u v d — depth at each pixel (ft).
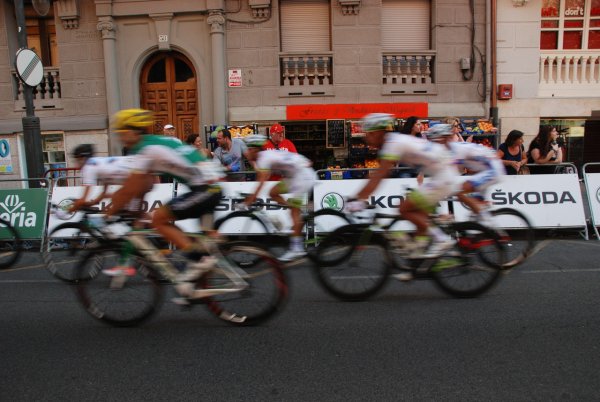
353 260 13.97
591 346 10.64
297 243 17.79
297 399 8.63
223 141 24.59
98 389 9.14
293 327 12.21
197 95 34.68
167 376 9.64
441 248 13.53
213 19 32.81
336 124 33.14
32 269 18.88
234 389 9.05
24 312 13.78
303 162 17.84
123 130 11.43
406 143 12.66
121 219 13.67
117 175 14.98
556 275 16.30
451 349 10.61
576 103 34.55
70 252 16.76
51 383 9.40
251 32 33.47
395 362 10.03
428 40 34.73
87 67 34.32
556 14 35.53
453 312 12.98
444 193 13.26
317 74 33.94
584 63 35.29
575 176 22.11
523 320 12.26
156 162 11.32
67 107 34.78
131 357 10.57
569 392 8.66
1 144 35.42
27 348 11.16
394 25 34.42
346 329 11.96
